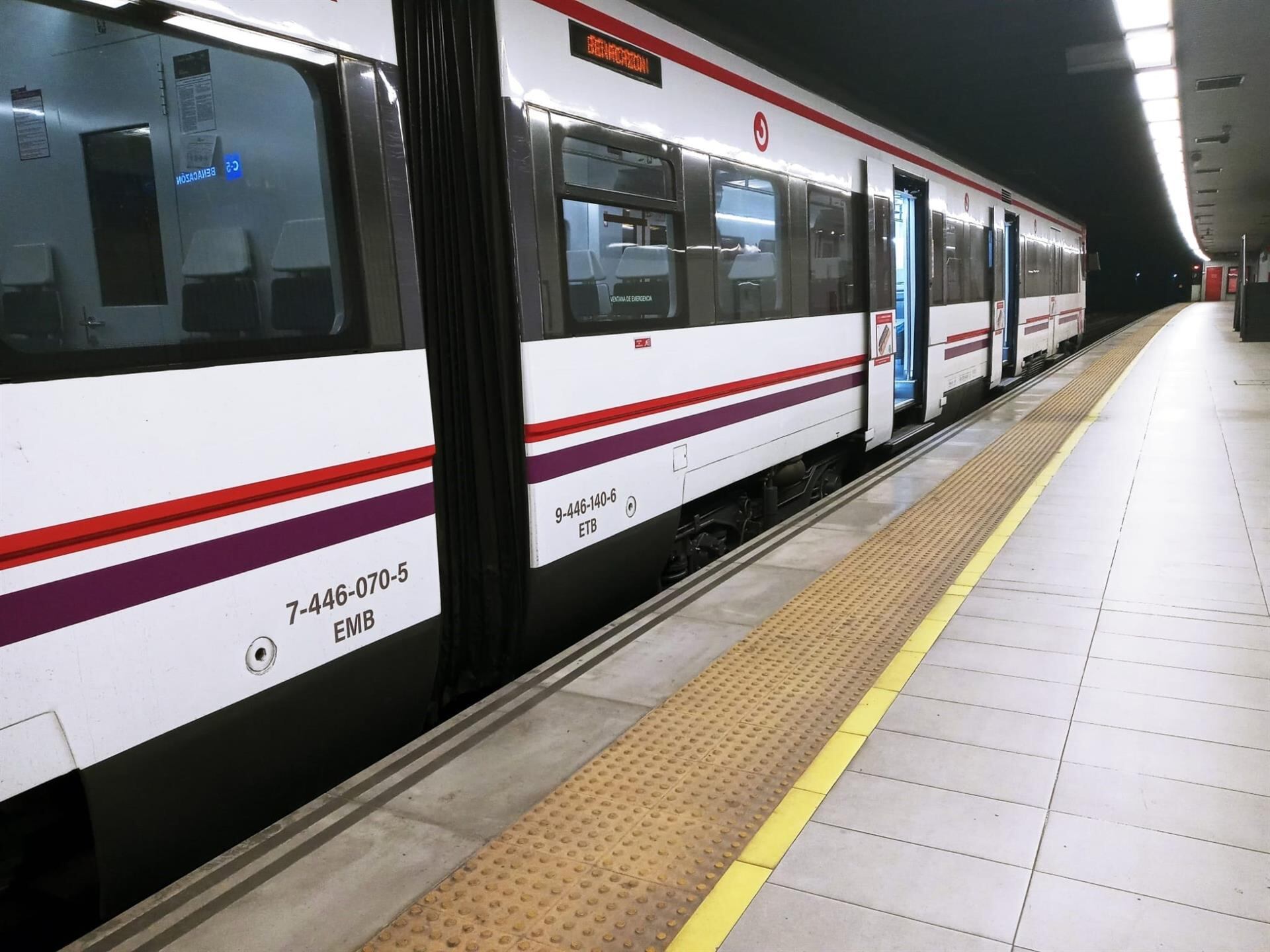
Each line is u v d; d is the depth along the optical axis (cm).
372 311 297
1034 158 1897
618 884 229
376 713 311
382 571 301
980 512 592
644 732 308
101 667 222
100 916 242
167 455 236
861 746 296
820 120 657
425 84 344
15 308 209
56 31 219
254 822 278
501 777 281
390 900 224
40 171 216
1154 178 2312
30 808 237
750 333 556
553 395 378
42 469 210
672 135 469
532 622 383
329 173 285
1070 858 234
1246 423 886
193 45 248
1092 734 298
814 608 423
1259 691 325
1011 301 1399
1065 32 984
